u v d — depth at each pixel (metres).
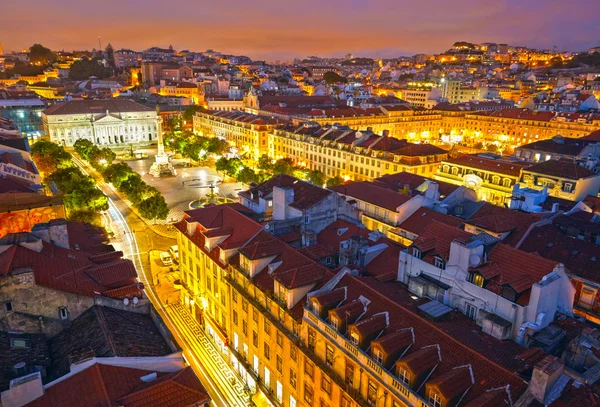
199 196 160.12
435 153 147.88
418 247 57.41
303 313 53.09
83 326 46.25
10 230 76.38
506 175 115.62
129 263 56.16
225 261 69.25
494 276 49.94
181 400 37.16
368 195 94.81
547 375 34.09
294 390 55.91
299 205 78.31
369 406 43.50
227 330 72.25
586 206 81.81
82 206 118.06
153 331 48.78
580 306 59.50
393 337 43.03
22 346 44.09
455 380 37.56
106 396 35.59
